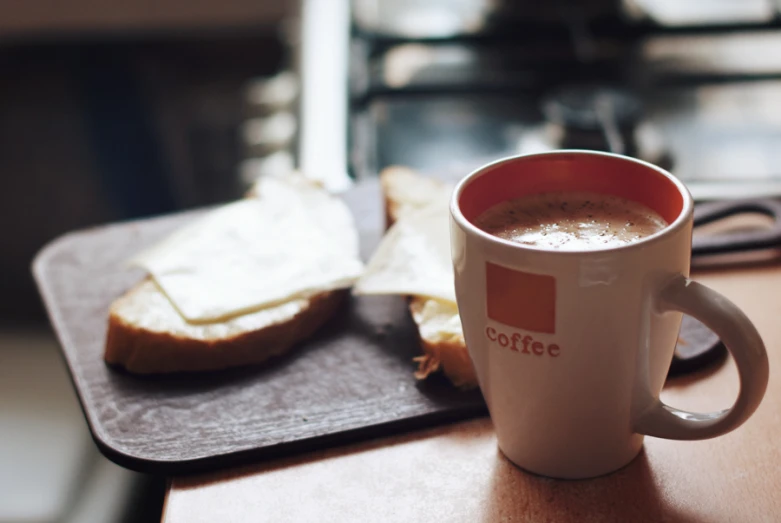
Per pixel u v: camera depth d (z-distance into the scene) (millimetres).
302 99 902
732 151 825
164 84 1738
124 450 537
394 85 923
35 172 1731
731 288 627
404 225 648
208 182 1727
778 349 577
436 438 543
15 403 994
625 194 519
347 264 638
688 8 1079
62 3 1590
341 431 540
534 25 1020
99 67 1688
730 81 911
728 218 696
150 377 591
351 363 592
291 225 679
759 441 523
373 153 846
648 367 480
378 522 499
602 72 960
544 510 498
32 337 1147
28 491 876
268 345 596
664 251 457
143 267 639
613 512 494
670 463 516
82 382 589
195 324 593
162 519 507
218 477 529
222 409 563
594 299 458
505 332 478
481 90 905
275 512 507
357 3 1064
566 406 486
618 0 1059
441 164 838
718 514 490
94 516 851
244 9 1628
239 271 634
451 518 498
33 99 1729
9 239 1652
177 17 1626
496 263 466
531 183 526
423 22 1051
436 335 570
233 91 1750
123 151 1747
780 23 991
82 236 732
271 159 1106
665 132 856
